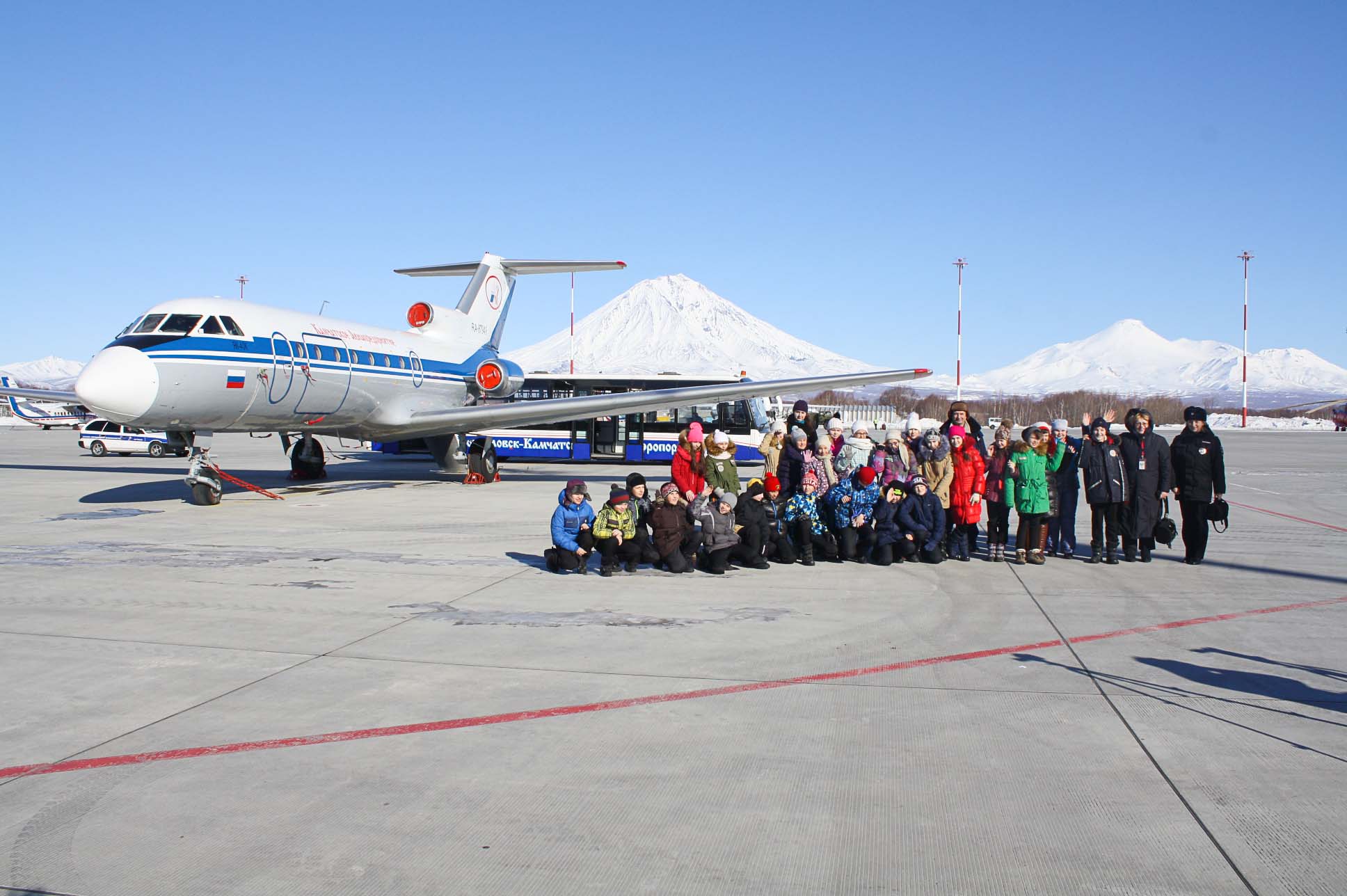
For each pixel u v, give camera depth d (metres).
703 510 10.48
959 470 11.40
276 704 5.67
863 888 3.54
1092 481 11.22
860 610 8.54
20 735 5.11
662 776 4.59
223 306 17.45
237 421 17.72
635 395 20.84
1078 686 6.14
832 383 21.14
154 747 4.95
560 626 7.81
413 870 3.67
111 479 23.61
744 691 6.00
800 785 4.50
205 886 3.54
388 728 5.27
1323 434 80.50
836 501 11.25
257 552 11.69
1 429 76.62
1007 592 9.48
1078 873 3.65
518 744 5.02
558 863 3.72
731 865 3.72
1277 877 3.62
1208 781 4.55
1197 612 8.52
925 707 5.68
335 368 19.62
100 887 3.53
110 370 15.38
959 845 3.88
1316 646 7.24
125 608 8.39
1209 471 11.09
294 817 4.13
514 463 33.44
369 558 11.32
